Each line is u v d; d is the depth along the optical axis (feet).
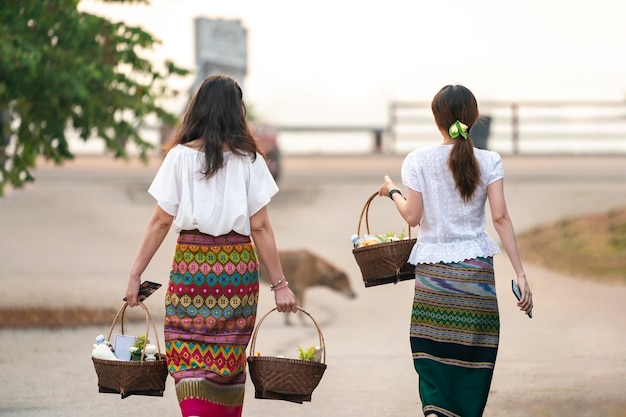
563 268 82.53
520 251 91.71
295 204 115.75
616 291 72.54
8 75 62.34
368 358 52.49
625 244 86.84
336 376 47.47
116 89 67.21
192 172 28.94
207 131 29.09
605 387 43.83
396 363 50.98
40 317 65.31
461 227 30.68
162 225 29.40
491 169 30.81
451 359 30.58
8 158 68.33
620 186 120.26
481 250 30.58
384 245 32.01
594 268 81.46
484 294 30.50
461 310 30.45
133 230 103.96
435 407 30.25
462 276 30.42
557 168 138.41
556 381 45.19
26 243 96.94
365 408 40.81
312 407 41.01
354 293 73.77
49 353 53.31
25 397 42.57
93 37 65.10
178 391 28.73
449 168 30.55
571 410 39.81
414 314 30.99
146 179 130.72
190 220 28.78
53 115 66.28
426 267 30.83
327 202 116.26
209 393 28.53
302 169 139.64
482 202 30.89
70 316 66.03
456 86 31.19
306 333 62.90
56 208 112.78
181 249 29.19
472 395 30.53
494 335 30.66
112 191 122.21
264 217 29.48
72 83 62.34
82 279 81.46
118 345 30.32
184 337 28.94
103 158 155.84
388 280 32.50
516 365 48.88
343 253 94.63
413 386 45.14
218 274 28.96
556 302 69.05
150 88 67.87
